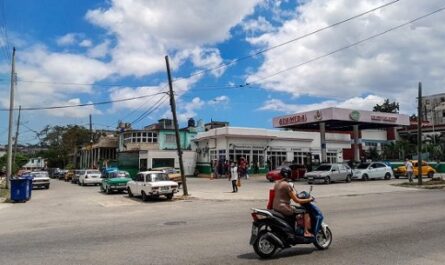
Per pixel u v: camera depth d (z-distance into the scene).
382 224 11.55
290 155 50.56
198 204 20.06
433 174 40.00
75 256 8.38
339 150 54.44
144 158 51.47
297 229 8.17
